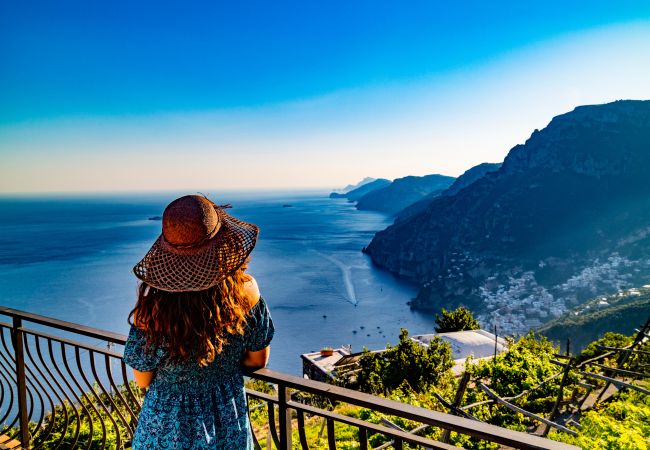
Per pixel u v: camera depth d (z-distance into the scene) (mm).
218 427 1799
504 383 9664
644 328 10906
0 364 3641
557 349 14188
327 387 2045
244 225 1821
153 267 1643
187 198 1699
